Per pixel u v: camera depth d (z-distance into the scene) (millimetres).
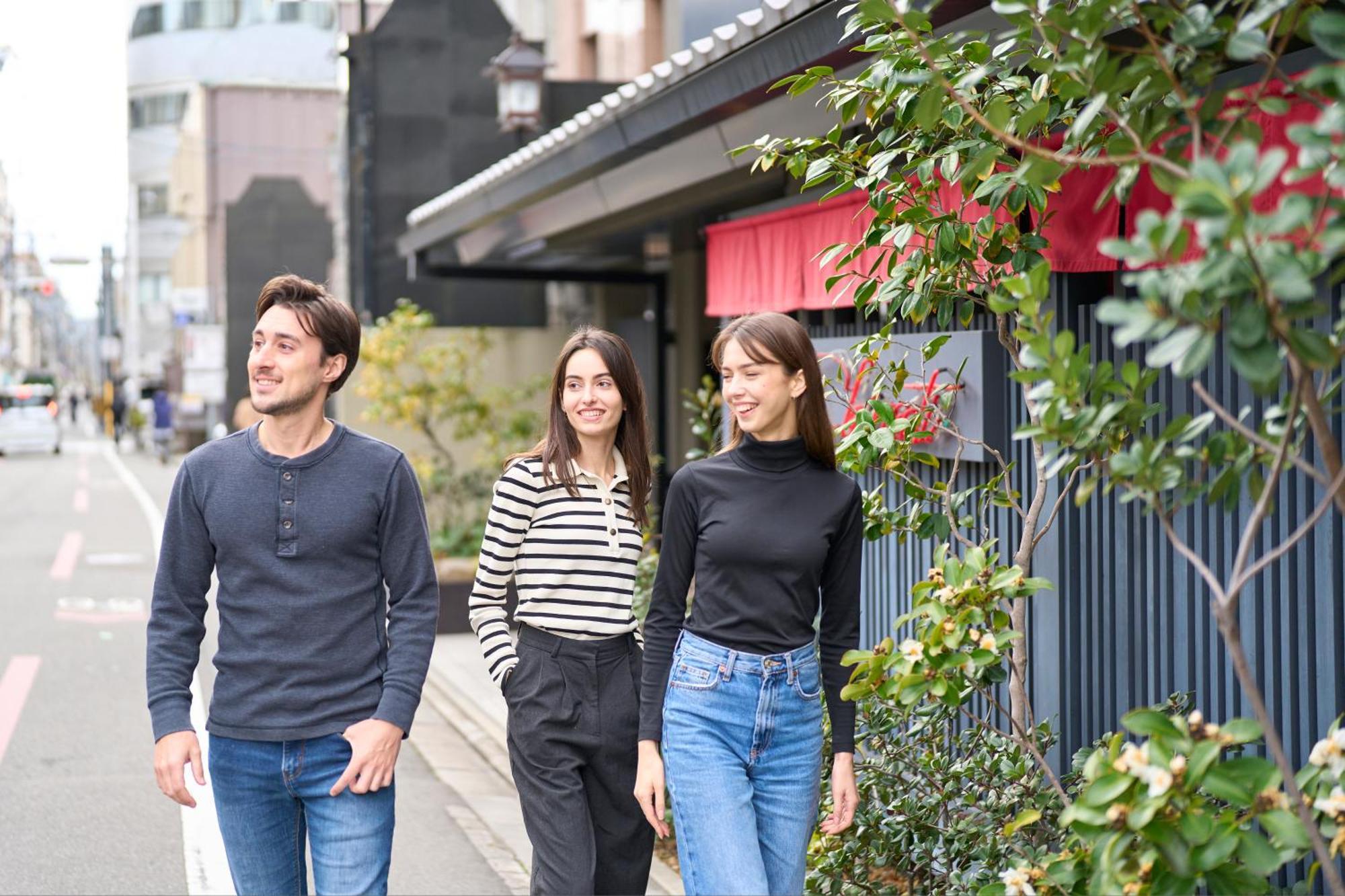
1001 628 2908
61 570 14094
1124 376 2428
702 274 12297
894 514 3783
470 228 10656
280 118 48219
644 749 3178
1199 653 3867
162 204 60844
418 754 7242
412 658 3104
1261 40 2209
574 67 19703
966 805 3684
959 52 3289
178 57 59438
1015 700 3650
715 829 3033
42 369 114375
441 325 16344
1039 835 3553
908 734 4031
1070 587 4402
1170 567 3990
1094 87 2514
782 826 3152
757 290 6934
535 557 3453
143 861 5301
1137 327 2010
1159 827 2301
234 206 35906
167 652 3070
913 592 2986
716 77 5695
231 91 47906
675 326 12852
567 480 3436
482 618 3488
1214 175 1911
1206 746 2281
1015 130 2984
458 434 13453
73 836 5613
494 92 16688
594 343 3477
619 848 3471
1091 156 3080
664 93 6242
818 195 6730
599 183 8156
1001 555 4828
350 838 3043
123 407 42656
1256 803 2295
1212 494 2389
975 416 4848
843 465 3717
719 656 3090
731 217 9000
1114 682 4246
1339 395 3346
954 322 5141
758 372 3111
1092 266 4258
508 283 16500
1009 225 3564
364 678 3082
